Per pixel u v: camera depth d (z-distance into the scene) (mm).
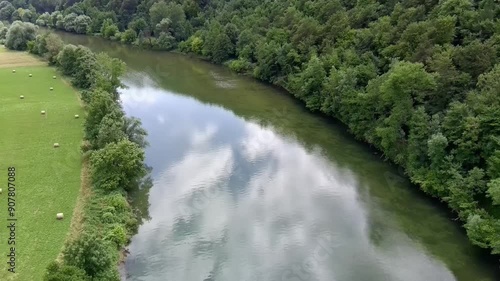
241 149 72625
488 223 46750
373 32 86250
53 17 175750
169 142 74938
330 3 103250
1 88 93312
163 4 150750
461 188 52094
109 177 55281
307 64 92500
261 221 53906
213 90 101812
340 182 62688
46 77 101938
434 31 72312
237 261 47125
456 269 45938
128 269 45312
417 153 59781
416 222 53594
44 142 68625
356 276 45094
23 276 40219
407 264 46750
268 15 123500
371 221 54000
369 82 72125
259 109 90000
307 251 48781
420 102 64750
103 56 97562
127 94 98125
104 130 61438
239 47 122000
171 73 116062
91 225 47625
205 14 149875
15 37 128375
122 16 166125
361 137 74625
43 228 47312
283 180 63219
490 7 75438
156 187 60906
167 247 49000
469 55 64500
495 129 52062
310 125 82000
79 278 34625
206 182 62469
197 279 44375
